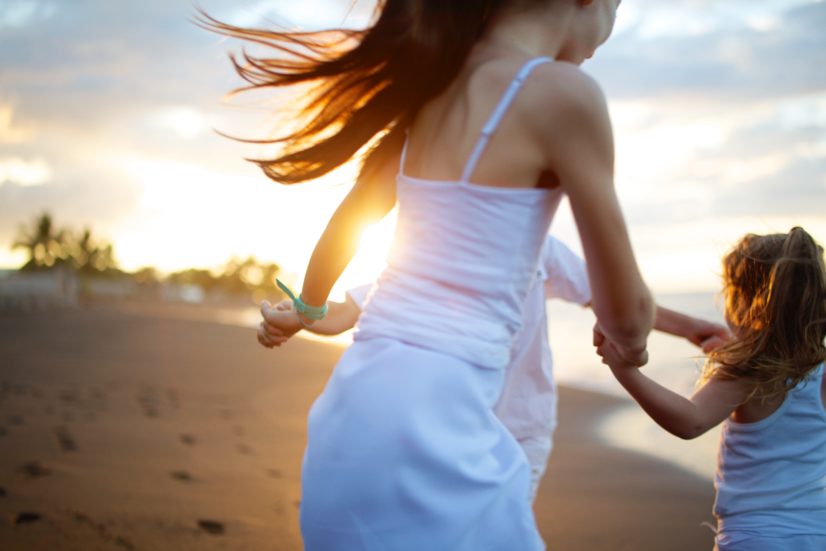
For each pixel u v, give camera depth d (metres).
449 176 1.29
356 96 1.42
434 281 1.28
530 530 1.26
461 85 1.34
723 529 1.97
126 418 6.63
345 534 1.24
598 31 1.42
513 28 1.36
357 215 1.53
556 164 1.23
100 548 3.20
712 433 7.53
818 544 1.85
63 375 10.02
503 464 1.28
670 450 6.82
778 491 1.90
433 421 1.23
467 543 1.21
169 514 3.74
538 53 1.37
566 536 4.16
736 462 1.97
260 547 3.37
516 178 1.25
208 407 8.02
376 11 1.47
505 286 1.27
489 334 1.27
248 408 8.23
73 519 3.53
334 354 17.56
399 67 1.36
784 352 1.90
